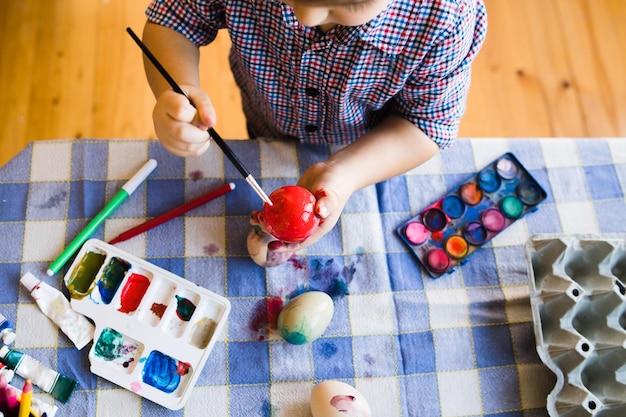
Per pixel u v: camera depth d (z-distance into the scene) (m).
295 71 0.71
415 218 0.80
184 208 0.77
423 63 0.66
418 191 0.81
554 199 0.82
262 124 1.00
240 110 1.48
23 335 0.70
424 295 0.76
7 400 0.59
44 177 0.77
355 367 0.72
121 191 0.77
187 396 0.68
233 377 0.71
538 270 0.76
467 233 0.79
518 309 0.76
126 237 0.75
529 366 0.74
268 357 0.72
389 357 0.73
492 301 0.76
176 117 0.62
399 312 0.75
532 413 0.72
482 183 0.82
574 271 0.76
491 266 0.78
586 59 1.59
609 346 0.71
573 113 1.54
